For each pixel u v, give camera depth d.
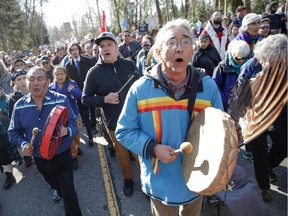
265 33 5.57
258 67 2.82
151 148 1.87
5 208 3.93
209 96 1.92
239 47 3.48
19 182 4.57
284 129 3.10
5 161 4.39
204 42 5.06
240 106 1.64
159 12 23.38
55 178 3.19
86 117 5.57
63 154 3.05
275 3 7.52
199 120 1.82
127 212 3.49
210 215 3.04
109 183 4.17
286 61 1.37
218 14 6.18
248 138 1.50
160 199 2.01
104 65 3.59
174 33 1.75
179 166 1.96
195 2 23.80
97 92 3.66
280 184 3.57
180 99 1.88
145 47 5.54
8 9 41.00
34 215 3.70
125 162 3.73
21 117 3.03
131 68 3.69
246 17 4.70
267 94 1.45
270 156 3.41
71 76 6.07
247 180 2.90
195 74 1.88
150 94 1.90
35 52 22.08
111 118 3.56
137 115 1.98
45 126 2.69
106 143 5.67
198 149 1.75
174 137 1.91
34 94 2.95
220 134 1.55
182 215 2.26
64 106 2.96
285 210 3.12
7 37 42.91
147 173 2.04
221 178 1.51
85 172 4.59
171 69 1.79
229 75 3.67
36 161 3.10
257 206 2.76
